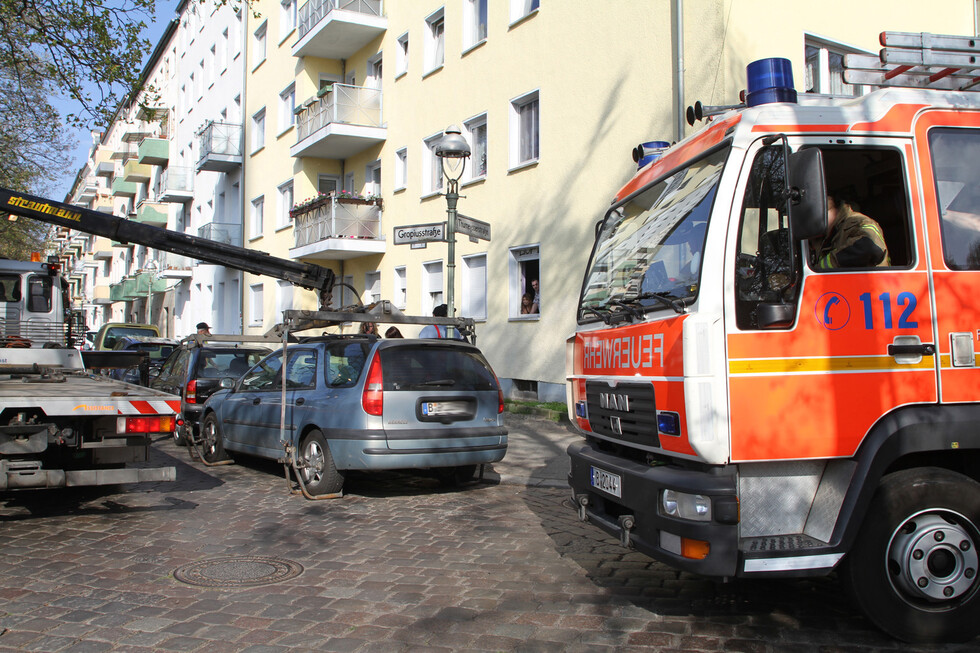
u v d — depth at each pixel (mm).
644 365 4496
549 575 5434
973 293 4246
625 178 14398
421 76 21531
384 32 23703
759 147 4203
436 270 20812
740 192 4164
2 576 5324
